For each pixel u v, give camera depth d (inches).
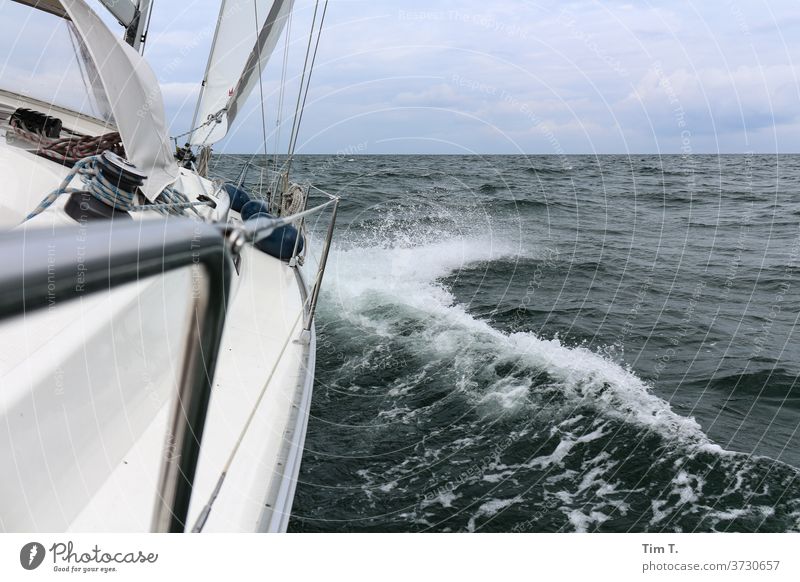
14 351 65.5
